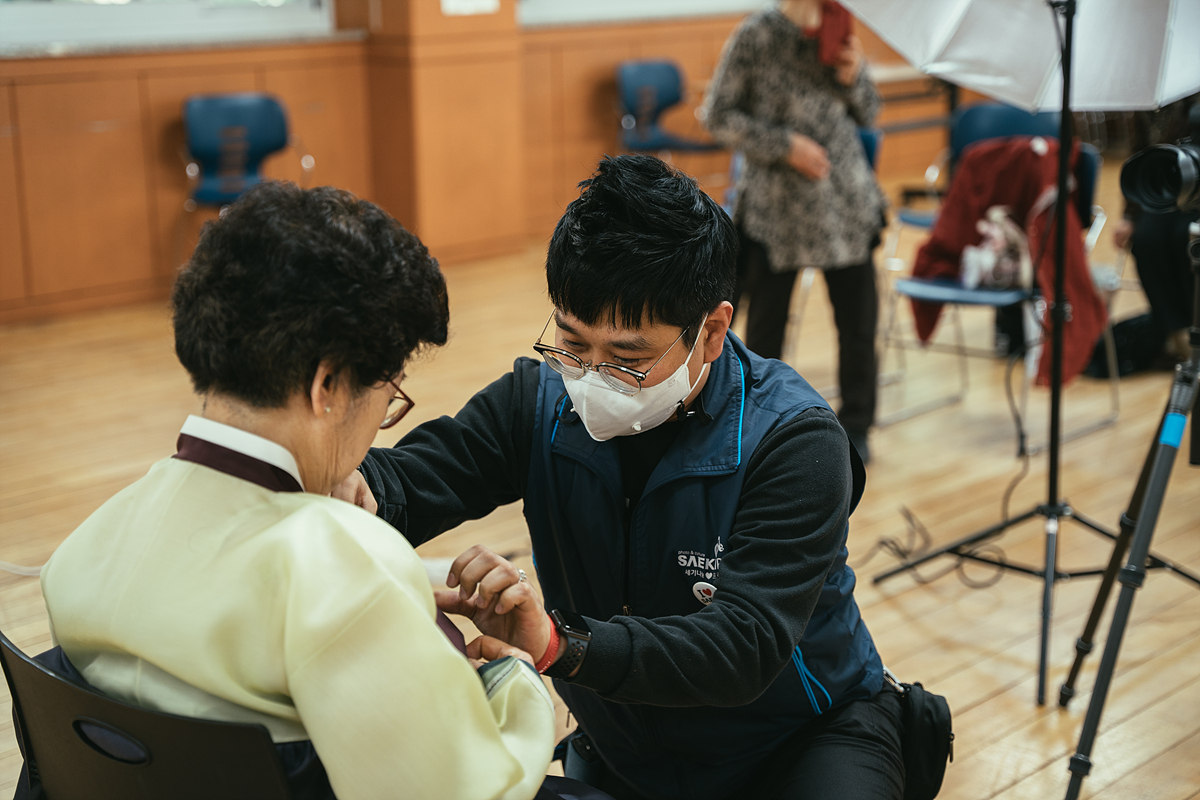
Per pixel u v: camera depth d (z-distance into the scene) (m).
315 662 0.81
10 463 3.54
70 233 5.22
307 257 0.87
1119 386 4.40
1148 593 2.80
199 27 5.60
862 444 3.66
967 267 3.87
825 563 1.19
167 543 0.87
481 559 1.04
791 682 1.32
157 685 0.86
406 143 6.03
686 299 1.13
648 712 1.33
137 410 4.04
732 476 1.23
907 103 8.73
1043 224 3.71
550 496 1.32
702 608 1.27
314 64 5.89
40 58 4.96
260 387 0.89
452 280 5.95
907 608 2.74
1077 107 2.27
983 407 4.19
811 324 5.28
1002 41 2.33
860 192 3.58
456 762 0.83
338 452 0.95
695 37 7.47
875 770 1.28
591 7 7.07
